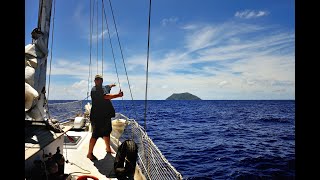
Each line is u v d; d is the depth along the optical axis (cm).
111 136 799
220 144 2227
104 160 551
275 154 1756
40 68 409
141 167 539
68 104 1162
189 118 5659
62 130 427
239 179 1179
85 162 534
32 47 382
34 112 395
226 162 1523
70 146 644
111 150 627
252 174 1254
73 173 461
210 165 1447
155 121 4728
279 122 4722
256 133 3077
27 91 321
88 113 1159
